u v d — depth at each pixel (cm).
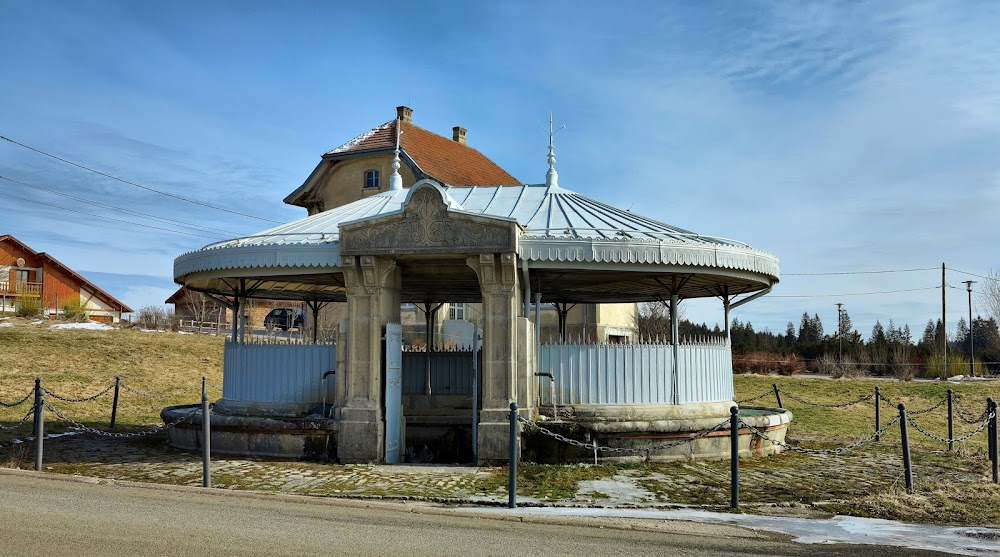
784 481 1153
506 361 1245
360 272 1284
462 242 1238
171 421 1495
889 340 5888
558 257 1259
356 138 3256
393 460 1301
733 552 735
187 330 4112
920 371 3897
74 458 1327
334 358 1403
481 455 1237
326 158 3180
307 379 1416
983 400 2636
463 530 808
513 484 941
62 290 5081
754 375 3362
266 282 1650
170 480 1114
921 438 1805
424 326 3091
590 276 1420
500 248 1221
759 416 1454
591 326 3344
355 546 729
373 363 1276
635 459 1283
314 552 703
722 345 1506
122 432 1742
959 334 6688
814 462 1350
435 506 941
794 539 797
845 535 818
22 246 4941
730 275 1366
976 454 1480
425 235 1246
